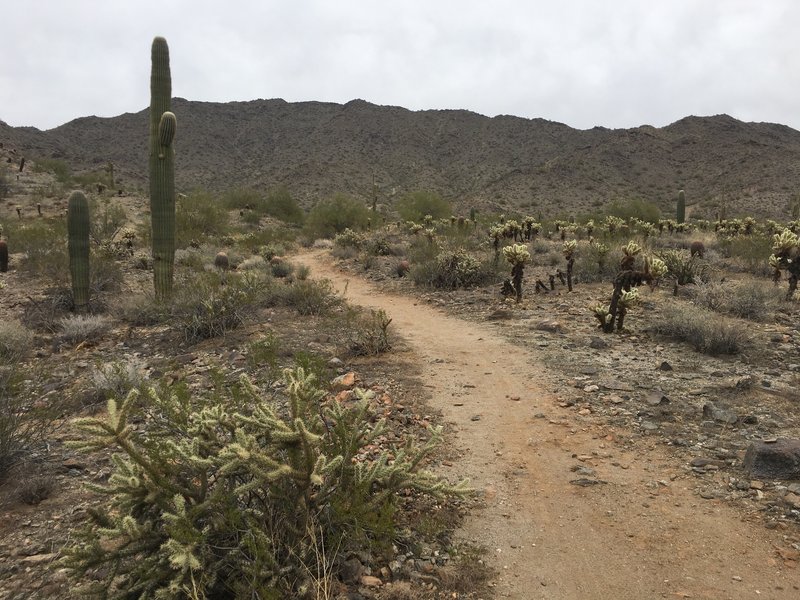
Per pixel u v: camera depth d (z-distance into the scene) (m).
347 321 9.82
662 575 3.44
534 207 95.19
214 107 170.25
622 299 9.36
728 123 135.50
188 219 33.38
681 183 110.88
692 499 4.26
